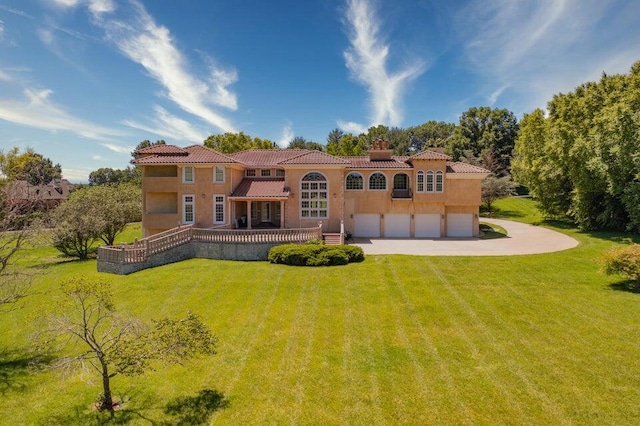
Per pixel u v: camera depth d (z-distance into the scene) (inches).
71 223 1311.5
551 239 1397.6
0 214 755.4
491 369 493.7
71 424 406.0
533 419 393.1
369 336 601.0
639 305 690.8
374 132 4338.1
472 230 1542.8
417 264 990.4
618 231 1448.1
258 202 1557.6
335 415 408.5
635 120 1236.5
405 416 404.2
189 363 526.0
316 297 776.3
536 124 1999.3
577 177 1530.5
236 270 973.2
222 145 2736.2
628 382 454.0
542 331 601.3
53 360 534.6
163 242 1062.4
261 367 512.7
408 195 1535.4
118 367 458.3
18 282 730.2
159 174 1411.2
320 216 1386.6
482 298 750.5
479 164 2645.2
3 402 450.9
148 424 401.1
